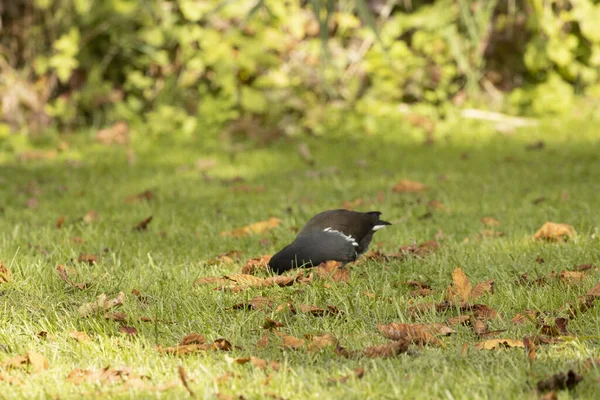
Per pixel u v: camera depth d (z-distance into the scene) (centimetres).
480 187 1384
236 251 937
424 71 2000
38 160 1689
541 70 2148
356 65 2019
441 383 529
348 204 1241
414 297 741
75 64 1783
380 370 563
